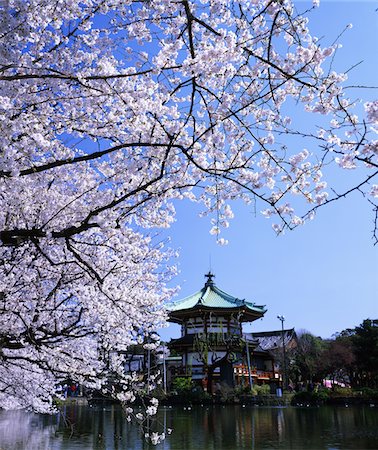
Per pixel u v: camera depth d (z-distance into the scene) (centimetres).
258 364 5453
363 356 4519
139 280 1061
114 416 2888
